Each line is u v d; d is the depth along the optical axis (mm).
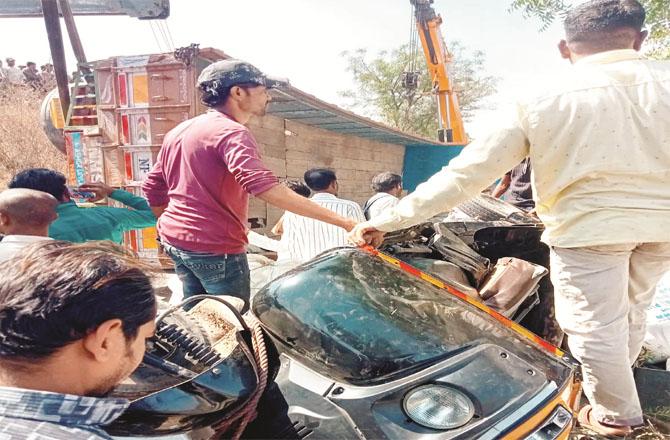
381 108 27219
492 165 2027
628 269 2059
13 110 10773
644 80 1878
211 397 1243
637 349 2396
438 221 3408
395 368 1647
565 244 1997
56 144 6727
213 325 1667
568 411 1589
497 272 2781
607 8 2020
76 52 6660
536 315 3018
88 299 807
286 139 7898
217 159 2195
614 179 1895
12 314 790
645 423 2523
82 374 851
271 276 2873
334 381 1612
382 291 2049
